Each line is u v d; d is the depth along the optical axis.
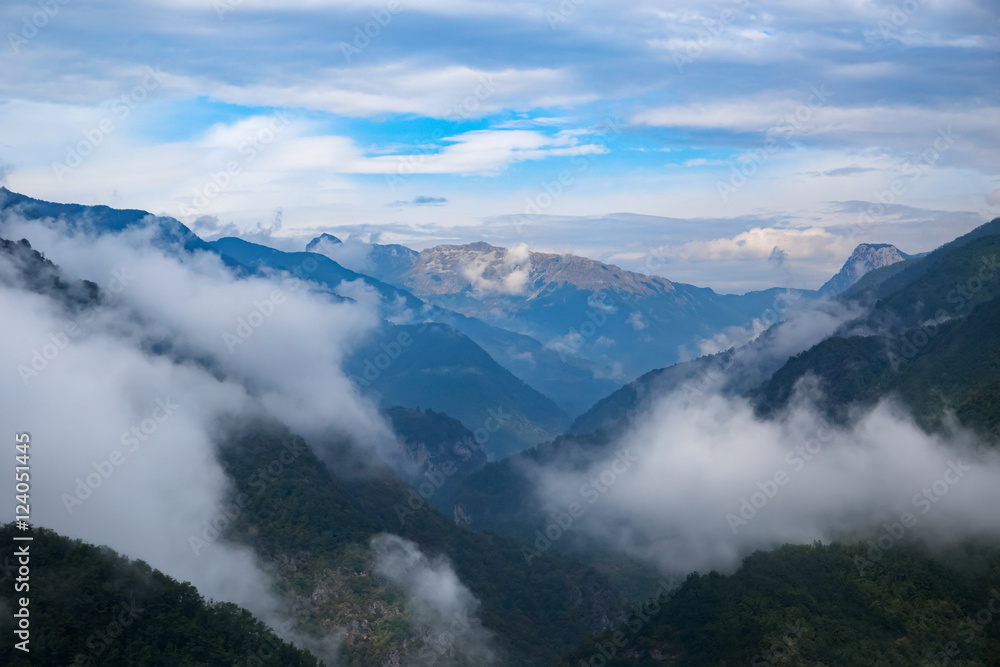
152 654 166.50
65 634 160.25
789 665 172.38
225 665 173.88
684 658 190.75
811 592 196.75
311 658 192.88
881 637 181.50
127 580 179.12
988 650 176.50
